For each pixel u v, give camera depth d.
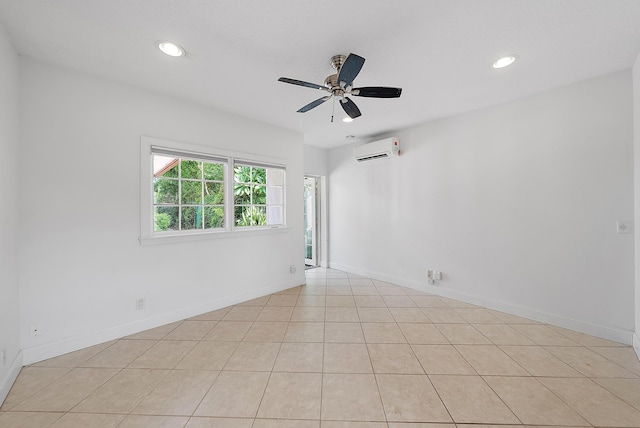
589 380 1.85
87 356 2.16
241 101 2.91
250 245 3.51
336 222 5.20
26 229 2.04
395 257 4.20
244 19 1.67
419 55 2.07
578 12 1.63
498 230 3.07
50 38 1.85
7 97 1.81
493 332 2.57
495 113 3.06
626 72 2.28
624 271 2.31
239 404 1.64
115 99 2.44
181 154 2.85
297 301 3.45
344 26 1.74
